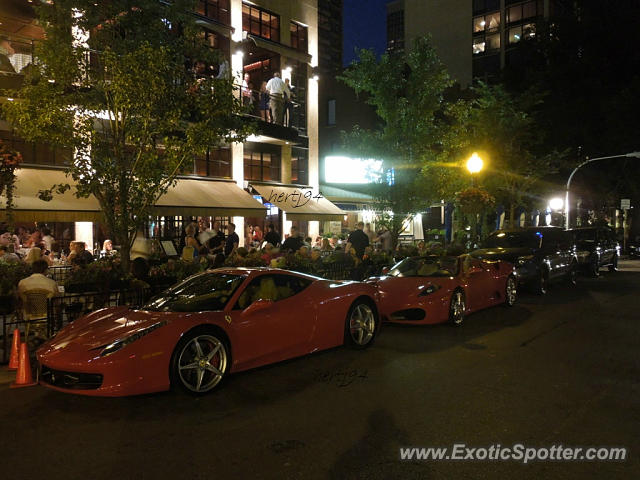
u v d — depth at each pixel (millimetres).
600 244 19156
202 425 4605
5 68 13516
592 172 30469
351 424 4602
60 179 15422
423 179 15258
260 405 5121
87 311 7578
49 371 5246
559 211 39406
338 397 5355
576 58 28891
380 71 15008
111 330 5398
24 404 5230
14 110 8617
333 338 6969
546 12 51969
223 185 20625
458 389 5598
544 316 10297
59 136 8719
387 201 15547
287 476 3631
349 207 28688
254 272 6473
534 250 13969
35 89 8758
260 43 23000
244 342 5812
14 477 3668
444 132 15992
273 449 4082
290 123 22797
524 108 22031
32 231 15750
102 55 9164
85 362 4930
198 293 6395
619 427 4512
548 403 5137
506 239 15148
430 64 15164
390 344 7816
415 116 15117
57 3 9547
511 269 11539
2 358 6957
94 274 8094
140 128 9359
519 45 32938
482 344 7805
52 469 3781
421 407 5035
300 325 6469
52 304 7164
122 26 9883
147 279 8422
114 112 9328
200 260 10203
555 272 14367
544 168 22953
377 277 10148
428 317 8703
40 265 7238
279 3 24234
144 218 9406
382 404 5133
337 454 3984
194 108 9945
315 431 4445
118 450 4094
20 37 15266
